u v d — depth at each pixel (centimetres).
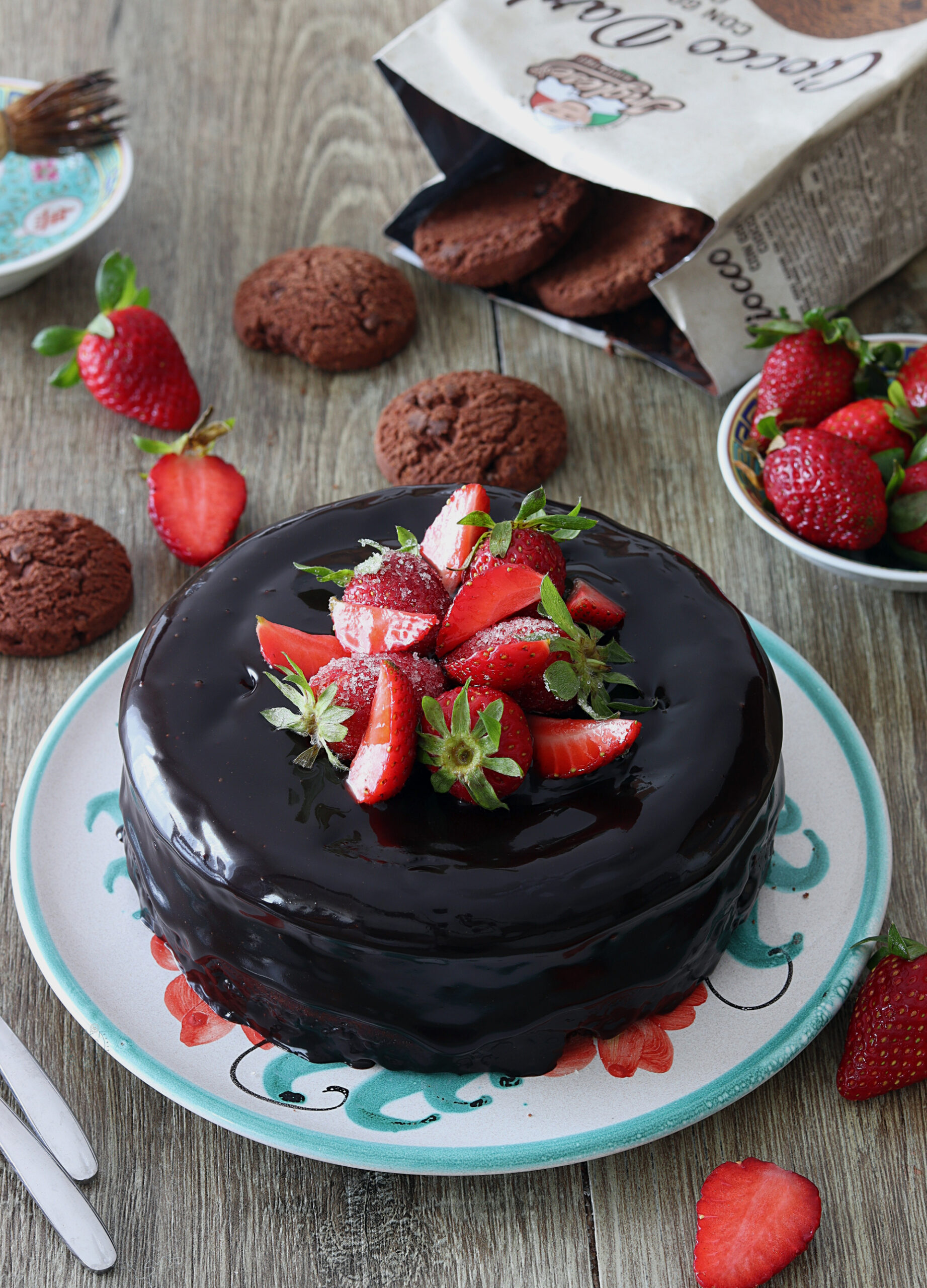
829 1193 65
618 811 64
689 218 82
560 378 86
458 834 64
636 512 81
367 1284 64
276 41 103
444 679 65
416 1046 64
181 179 95
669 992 65
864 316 88
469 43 86
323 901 63
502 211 87
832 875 68
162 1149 65
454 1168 63
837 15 86
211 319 89
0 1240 64
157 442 80
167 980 67
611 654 66
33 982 69
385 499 71
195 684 67
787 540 75
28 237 90
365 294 86
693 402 85
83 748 71
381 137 98
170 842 64
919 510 75
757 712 66
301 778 65
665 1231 64
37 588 76
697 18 87
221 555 70
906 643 77
